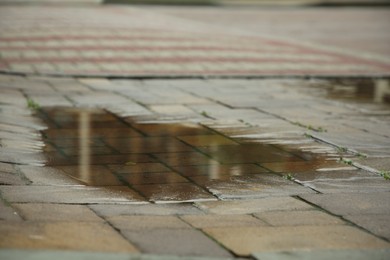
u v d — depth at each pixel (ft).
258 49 69.97
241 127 38.32
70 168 29.73
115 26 82.53
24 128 36.45
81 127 37.35
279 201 25.86
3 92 45.57
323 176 29.43
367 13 119.24
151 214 24.07
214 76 54.34
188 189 27.32
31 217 23.03
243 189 27.43
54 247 20.15
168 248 20.66
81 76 52.44
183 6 119.96
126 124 38.37
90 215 23.62
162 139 35.35
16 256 19.06
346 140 35.99
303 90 50.70
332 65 62.80
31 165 29.84
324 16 112.06
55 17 89.40
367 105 45.91
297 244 21.36
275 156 32.58
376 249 21.06
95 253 19.62
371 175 29.73
